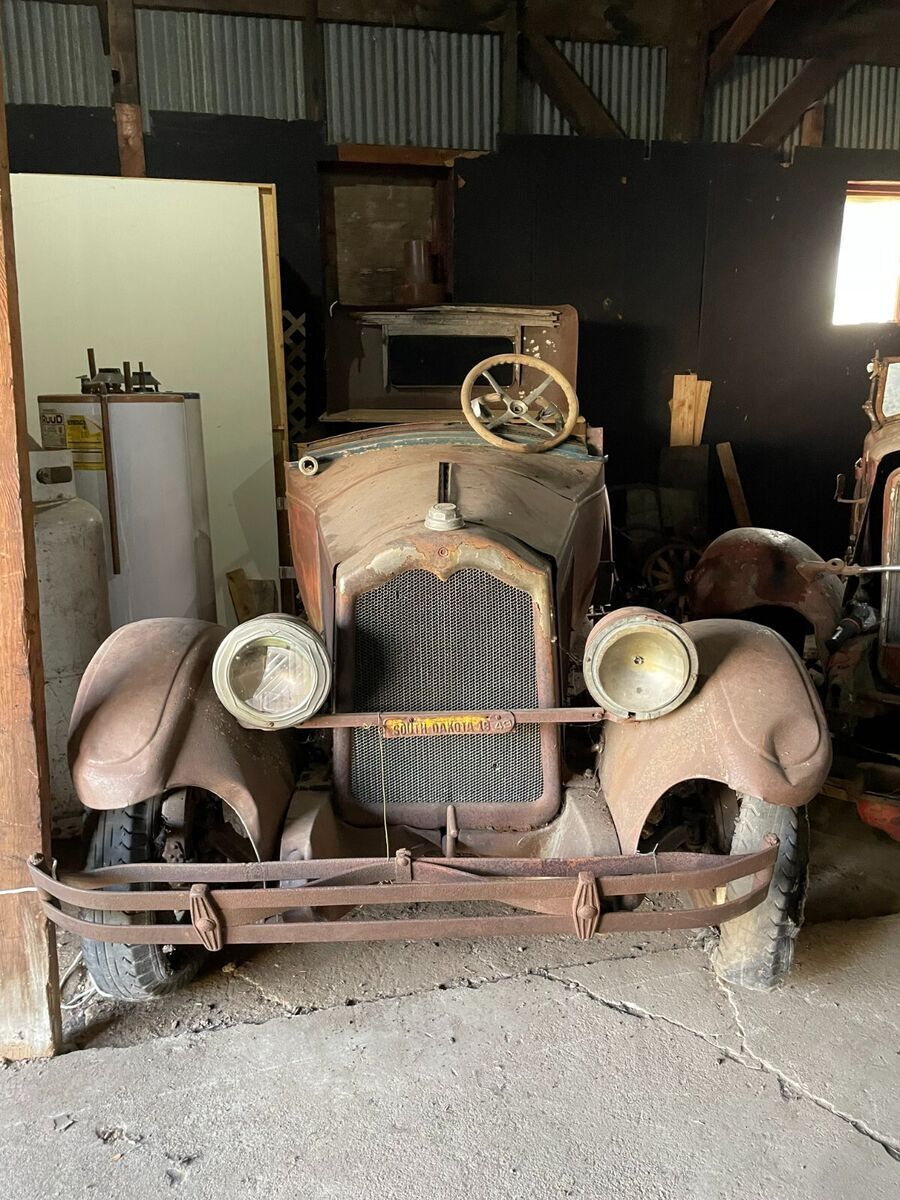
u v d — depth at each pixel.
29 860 1.62
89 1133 1.60
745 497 5.59
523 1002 1.94
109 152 4.55
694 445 5.39
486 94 4.88
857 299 5.80
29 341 3.78
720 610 3.23
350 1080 1.71
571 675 2.59
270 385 4.06
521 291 5.05
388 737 1.81
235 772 1.69
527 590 1.76
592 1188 1.48
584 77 4.98
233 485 4.07
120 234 3.76
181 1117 1.63
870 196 5.59
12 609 1.67
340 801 1.85
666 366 5.32
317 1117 1.63
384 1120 1.62
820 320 5.46
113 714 1.69
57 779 2.65
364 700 1.79
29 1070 1.75
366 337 3.89
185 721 1.70
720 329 5.34
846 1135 1.58
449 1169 1.51
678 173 5.07
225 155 4.66
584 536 2.24
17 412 1.66
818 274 5.39
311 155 4.75
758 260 5.29
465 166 4.86
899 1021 1.88
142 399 3.03
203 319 3.89
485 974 2.04
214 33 4.55
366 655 1.77
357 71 4.72
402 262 4.91
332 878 1.54
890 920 2.26
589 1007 1.92
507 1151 1.55
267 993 1.99
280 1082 1.71
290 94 4.69
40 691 1.74
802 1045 1.80
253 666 1.63
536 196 4.96
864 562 3.02
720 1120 1.62
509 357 2.48
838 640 2.82
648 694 1.68
